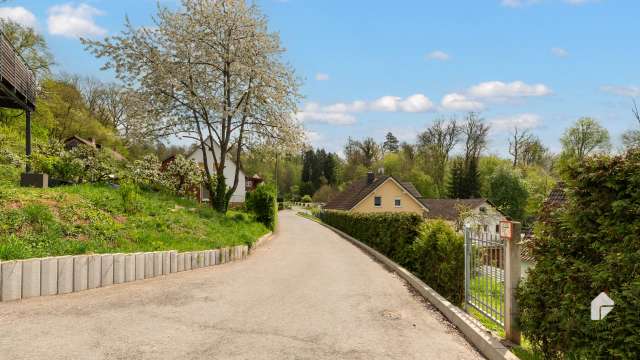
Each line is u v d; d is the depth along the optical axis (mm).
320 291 8828
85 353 4711
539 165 59656
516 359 4770
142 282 8859
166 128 22188
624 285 3656
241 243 15117
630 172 3910
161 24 21844
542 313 4840
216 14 21359
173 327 5820
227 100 22016
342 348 5340
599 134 46438
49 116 41688
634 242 3748
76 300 6918
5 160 15609
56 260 7219
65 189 12273
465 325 6242
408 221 12516
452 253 8852
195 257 11391
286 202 94500
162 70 20672
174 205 16812
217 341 5352
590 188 4316
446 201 49906
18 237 7930
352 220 26344
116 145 56812
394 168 72750
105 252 8859
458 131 60719
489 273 6676
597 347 3879
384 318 6887
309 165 114062
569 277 4340
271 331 5883
